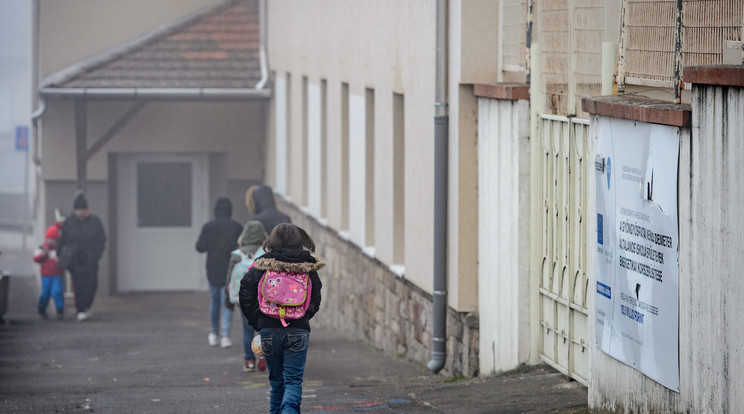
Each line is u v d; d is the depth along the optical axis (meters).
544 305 25.58
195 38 69.75
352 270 46.00
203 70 67.69
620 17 20.98
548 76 24.94
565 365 24.38
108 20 69.19
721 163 15.59
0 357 39.59
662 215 17.55
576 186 23.20
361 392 27.89
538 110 25.39
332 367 35.34
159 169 69.00
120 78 65.81
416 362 34.94
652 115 17.61
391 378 31.75
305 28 56.25
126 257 68.69
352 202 45.75
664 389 17.77
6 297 54.12
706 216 16.06
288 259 21.03
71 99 64.62
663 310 17.62
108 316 58.38
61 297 56.09
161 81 66.06
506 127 26.88
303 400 26.42
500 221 27.47
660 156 17.59
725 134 15.48
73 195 66.50
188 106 68.06
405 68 35.41
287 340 20.78
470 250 29.72
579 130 23.00
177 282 69.56
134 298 67.06
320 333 48.84
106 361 38.28
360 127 43.69
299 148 58.78
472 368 29.62
